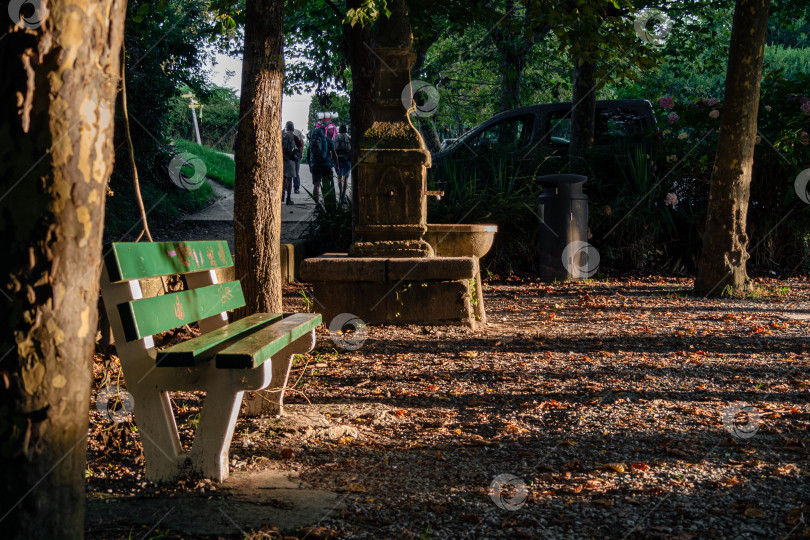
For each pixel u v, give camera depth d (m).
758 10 8.50
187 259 3.45
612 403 4.33
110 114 1.83
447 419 4.07
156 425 3.03
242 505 2.79
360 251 7.22
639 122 12.91
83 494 1.89
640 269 11.79
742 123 8.79
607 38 9.75
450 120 25.16
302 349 3.97
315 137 17.81
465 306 6.95
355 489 2.97
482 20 12.73
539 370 5.25
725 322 7.24
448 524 2.66
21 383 1.75
